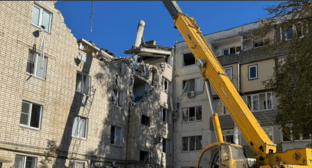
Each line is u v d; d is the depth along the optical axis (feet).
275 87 62.54
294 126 56.75
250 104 90.48
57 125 63.62
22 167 56.18
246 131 40.93
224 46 107.65
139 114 86.53
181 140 102.37
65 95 66.49
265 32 63.67
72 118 67.31
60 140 63.67
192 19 58.44
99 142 73.00
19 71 57.98
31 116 59.26
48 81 63.26
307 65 54.39
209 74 48.16
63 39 68.23
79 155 67.21
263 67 90.53
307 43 55.52
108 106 77.56
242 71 94.22
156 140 92.32
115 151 77.61
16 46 58.13
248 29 101.19
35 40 61.77
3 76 55.21
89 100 72.13
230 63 96.02
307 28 58.39
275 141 83.41
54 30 66.33
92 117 72.28
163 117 102.32
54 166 61.46
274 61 88.84
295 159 35.96
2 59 55.47
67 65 68.03
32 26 61.72
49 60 64.23
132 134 82.79
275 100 86.53
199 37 54.95
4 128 53.98
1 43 55.72
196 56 52.44
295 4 58.18
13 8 58.65
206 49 52.06
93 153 70.79
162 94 101.40
